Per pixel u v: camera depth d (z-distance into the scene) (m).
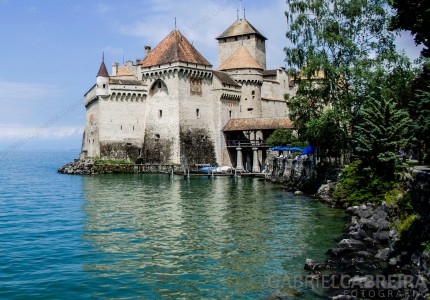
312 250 23.64
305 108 45.41
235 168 83.38
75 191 55.34
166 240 26.61
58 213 37.53
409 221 21.20
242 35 104.38
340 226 29.53
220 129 90.25
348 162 45.41
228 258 22.53
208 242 25.98
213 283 18.92
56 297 17.62
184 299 17.30
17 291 18.23
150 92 90.56
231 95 92.50
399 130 33.16
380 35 44.91
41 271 20.73
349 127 43.06
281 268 20.64
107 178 74.19
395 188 29.73
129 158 89.00
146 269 20.94
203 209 38.44
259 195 48.00
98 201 44.78
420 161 36.38
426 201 21.02
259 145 81.88
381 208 28.62
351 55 44.03
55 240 26.92
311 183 49.31
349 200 35.34
